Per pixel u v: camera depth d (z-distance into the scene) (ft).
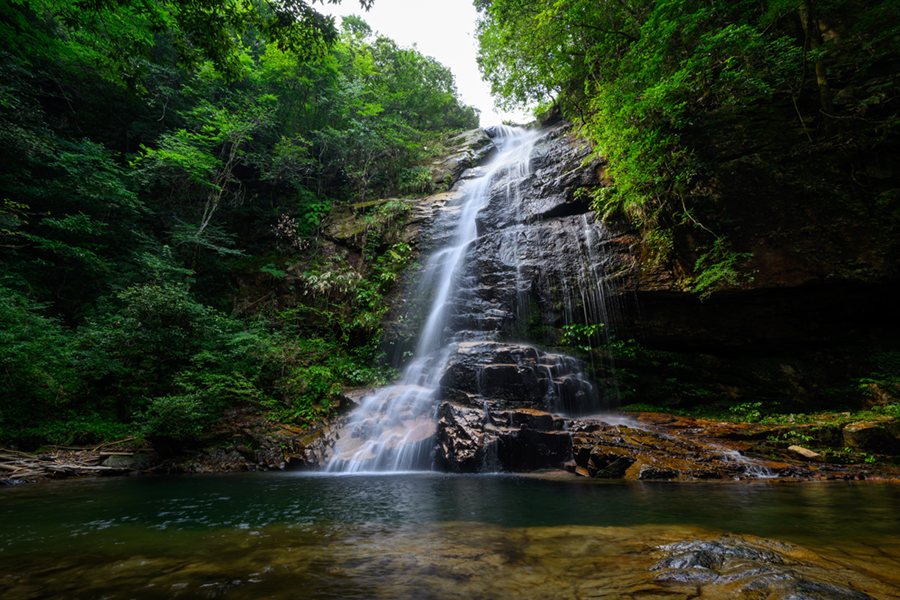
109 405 30.99
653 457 20.83
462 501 14.73
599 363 35.58
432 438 26.78
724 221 32.01
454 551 8.53
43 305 33.45
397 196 59.11
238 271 49.65
